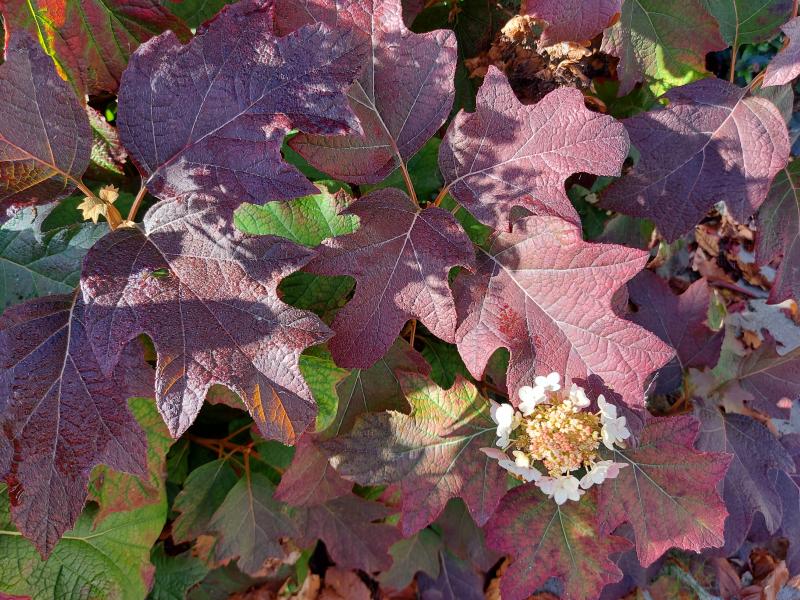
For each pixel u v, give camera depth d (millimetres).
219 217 359
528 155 422
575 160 411
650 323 707
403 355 506
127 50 441
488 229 518
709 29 559
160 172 373
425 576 769
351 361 416
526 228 448
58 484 352
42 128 352
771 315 886
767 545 853
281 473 628
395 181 551
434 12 595
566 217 412
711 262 901
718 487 665
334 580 755
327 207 470
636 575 718
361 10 415
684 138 534
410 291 415
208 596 689
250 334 341
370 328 412
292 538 620
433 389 492
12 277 418
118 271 344
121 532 514
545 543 519
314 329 343
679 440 504
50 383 352
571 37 462
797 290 615
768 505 673
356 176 429
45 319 359
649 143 536
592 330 436
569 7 451
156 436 492
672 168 535
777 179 610
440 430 496
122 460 375
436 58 425
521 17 542
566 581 523
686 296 704
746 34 605
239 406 486
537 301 444
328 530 629
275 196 365
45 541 350
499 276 451
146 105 365
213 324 340
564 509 518
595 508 518
